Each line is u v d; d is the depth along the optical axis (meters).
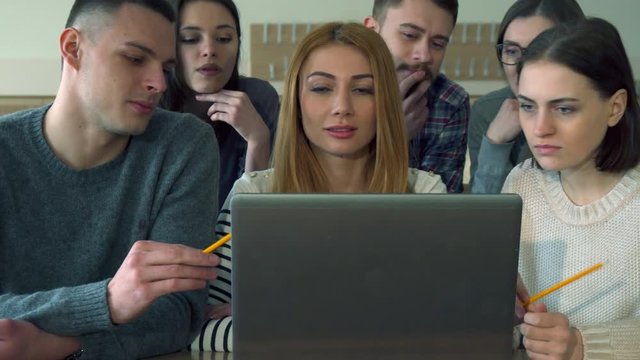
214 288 1.17
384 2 1.72
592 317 1.13
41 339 0.94
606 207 1.12
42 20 3.06
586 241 1.14
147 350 1.00
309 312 0.82
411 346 0.83
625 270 1.11
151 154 1.15
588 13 3.20
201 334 1.07
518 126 1.69
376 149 1.19
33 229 1.11
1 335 0.91
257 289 0.82
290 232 0.81
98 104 1.07
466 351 0.83
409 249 0.81
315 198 0.81
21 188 1.10
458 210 0.81
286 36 3.15
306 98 1.17
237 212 0.81
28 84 3.09
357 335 0.83
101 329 0.95
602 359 0.97
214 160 1.19
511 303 0.83
